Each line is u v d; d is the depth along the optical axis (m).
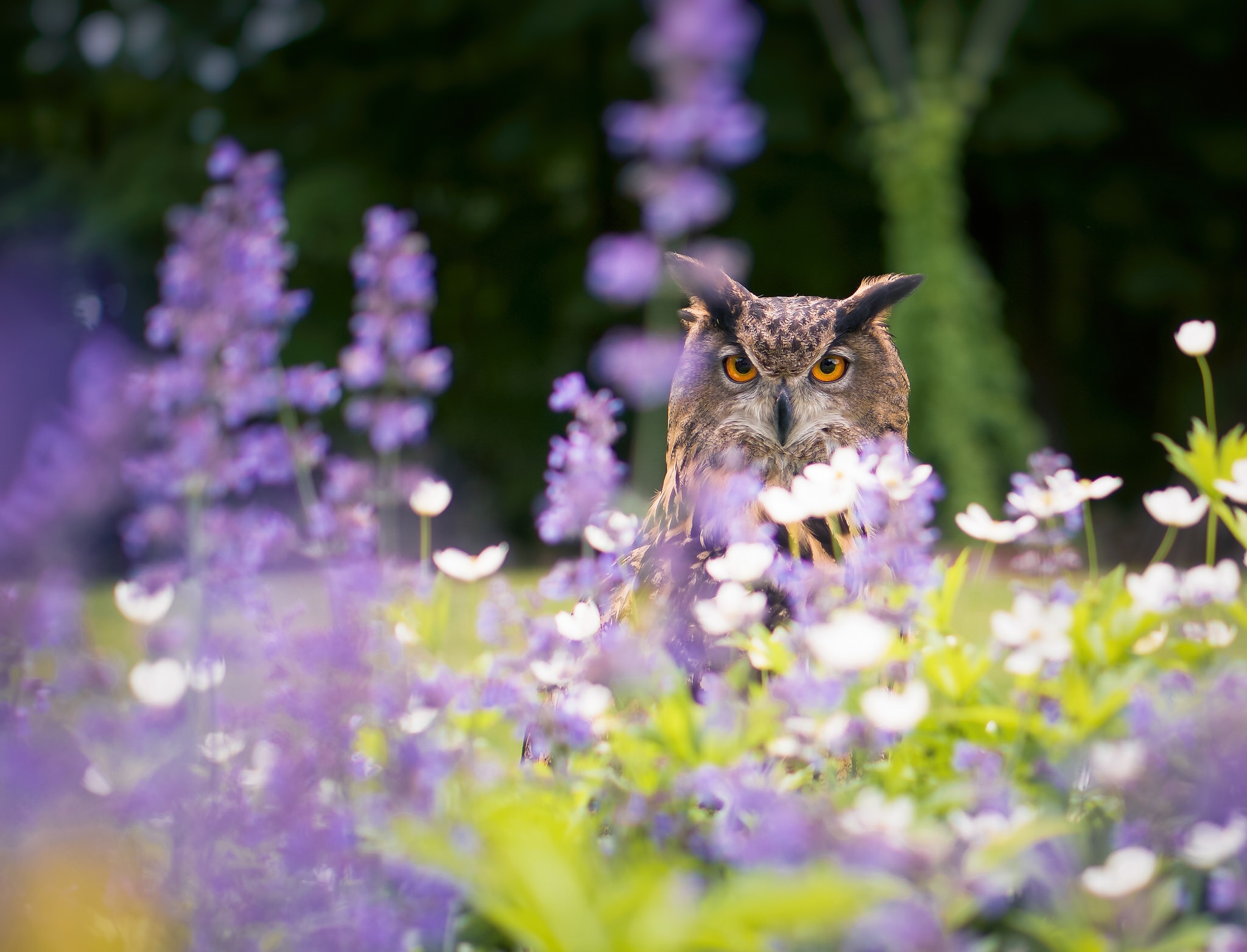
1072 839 2.00
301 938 1.91
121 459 1.86
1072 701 2.07
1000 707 2.13
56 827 1.96
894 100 5.55
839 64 5.73
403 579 2.09
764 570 2.12
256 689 1.98
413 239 2.05
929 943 1.68
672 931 1.65
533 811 2.00
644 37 1.67
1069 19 6.47
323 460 2.06
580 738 2.06
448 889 1.96
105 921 1.96
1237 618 2.14
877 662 2.05
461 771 2.02
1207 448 2.21
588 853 2.00
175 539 1.97
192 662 1.96
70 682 1.97
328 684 1.95
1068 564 2.18
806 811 1.91
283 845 1.95
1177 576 2.15
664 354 1.88
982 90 5.71
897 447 2.13
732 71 1.66
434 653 2.13
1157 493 2.18
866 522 2.31
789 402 2.40
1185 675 2.09
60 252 6.62
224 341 1.99
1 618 1.85
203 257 1.99
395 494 2.04
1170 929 2.01
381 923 1.91
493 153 6.39
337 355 6.51
